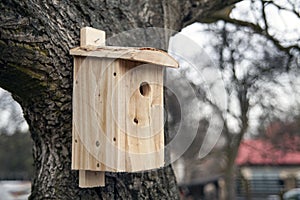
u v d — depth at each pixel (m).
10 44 1.57
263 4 3.25
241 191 9.64
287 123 6.72
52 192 1.79
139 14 2.12
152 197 1.95
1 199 6.24
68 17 1.79
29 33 1.62
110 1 2.02
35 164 1.91
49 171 1.81
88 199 1.80
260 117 6.18
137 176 1.93
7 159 8.84
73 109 1.74
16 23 1.58
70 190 1.78
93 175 1.78
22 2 1.60
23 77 1.66
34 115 1.83
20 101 1.85
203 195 11.75
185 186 10.20
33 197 1.85
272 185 11.94
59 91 1.75
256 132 6.88
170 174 2.06
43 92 1.73
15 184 7.00
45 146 1.85
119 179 1.89
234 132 6.46
